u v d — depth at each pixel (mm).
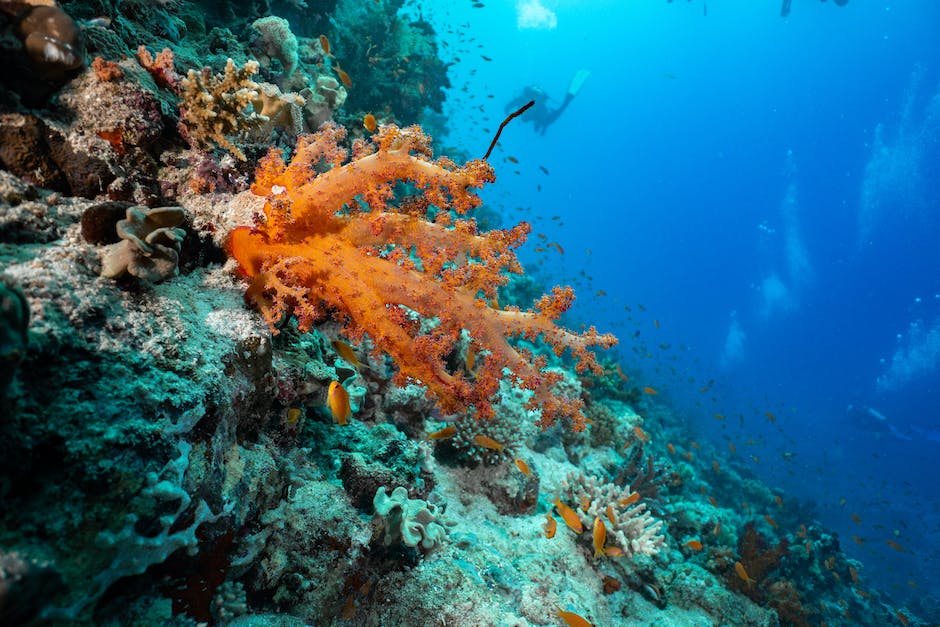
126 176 2750
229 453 2529
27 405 1634
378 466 3811
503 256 3105
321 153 3090
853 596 11414
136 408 1918
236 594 2551
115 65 2748
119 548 1772
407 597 3555
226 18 6824
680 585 6570
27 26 2268
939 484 32656
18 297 1476
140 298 2307
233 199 3078
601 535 4629
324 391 3770
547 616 4250
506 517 5387
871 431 39281
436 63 14148
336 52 11070
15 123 2336
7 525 1519
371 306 2938
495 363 3102
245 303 2914
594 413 9117
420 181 3070
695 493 13133
